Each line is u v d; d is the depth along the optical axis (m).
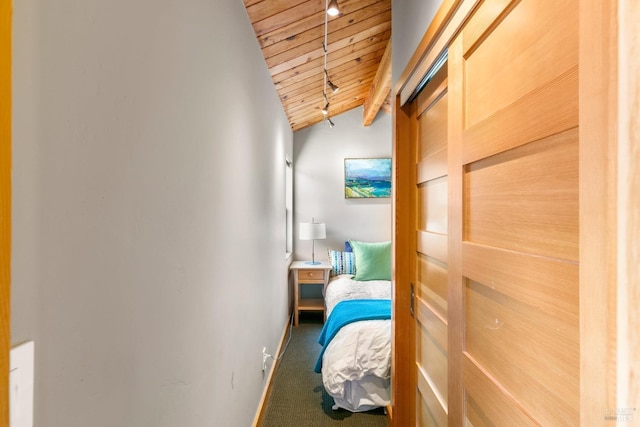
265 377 2.26
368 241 4.45
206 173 1.12
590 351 0.45
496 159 0.79
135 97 0.70
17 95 0.43
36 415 0.46
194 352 1.02
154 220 0.78
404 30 1.56
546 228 0.61
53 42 0.49
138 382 0.71
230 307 1.40
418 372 1.61
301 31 2.12
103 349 0.60
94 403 0.58
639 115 0.38
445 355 1.24
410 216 1.72
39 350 0.46
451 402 1.02
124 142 0.67
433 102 1.36
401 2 1.61
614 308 0.41
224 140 1.33
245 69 1.69
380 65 3.11
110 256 0.62
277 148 2.94
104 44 0.60
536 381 0.64
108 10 0.61
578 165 0.52
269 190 2.47
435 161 1.34
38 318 0.46
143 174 0.74
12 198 0.42
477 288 0.88
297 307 3.87
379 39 2.63
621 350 0.40
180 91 0.93
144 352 0.74
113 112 0.63
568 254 0.55
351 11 2.08
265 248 2.29
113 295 0.63
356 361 2.12
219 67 1.27
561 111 0.56
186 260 0.96
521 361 0.69
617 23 0.41
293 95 3.19
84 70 0.55
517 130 0.69
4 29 0.34
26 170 0.44
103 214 0.60
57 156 0.50
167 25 0.85
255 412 1.92
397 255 1.73
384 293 3.37
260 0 1.68
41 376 0.47
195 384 1.02
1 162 0.33
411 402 1.71
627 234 0.40
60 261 0.50
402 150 1.73
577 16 0.52
